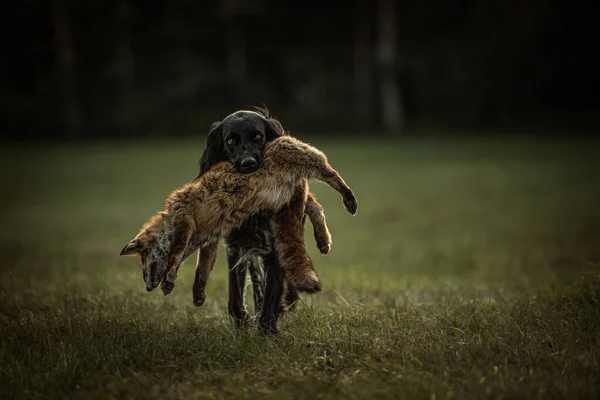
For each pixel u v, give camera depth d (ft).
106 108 166.20
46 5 165.48
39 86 166.91
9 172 99.96
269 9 173.17
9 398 14.85
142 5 175.73
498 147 120.16
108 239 52.24
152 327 19.57
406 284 29.99
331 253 46.39
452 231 55.16
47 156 119.55
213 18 172.24
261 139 19.93
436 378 14.96
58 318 20.75
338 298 24.41
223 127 20.13
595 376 14.89
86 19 171.12
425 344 17.39
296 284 17.87
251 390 15.01
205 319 21.57
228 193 18.45
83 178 92.43
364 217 62.44
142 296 25.43
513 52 162.09
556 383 14.37
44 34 171.63
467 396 14.10
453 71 162.81
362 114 166.81
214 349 17.66
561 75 161.79
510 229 55.01
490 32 166.71
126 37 169.68
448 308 21.66
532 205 66.39
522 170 90.48
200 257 19.56
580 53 161.89
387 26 164.96
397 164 100.37
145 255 17.76
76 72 168.76
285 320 19.77
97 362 16.61
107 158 114.42
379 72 165.37
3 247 49.42
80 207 69.97
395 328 18.86
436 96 164.25
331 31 177.06
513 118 162.91
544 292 24.48
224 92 166.30
